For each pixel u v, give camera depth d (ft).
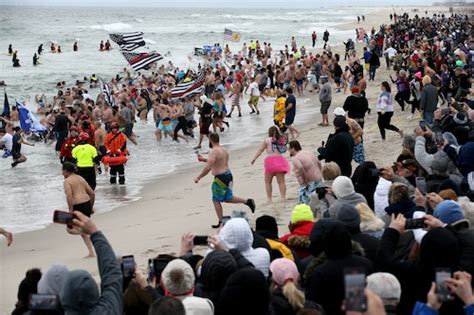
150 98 176.35
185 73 238.07
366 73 217.36
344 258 31.35
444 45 235.40
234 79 203.62
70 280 27.12
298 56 259.19
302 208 42.52
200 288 32.55
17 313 31.89
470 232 32.91
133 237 68.18
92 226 30.04
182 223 72.74
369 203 50.67
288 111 120.06
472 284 30.96
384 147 99.14
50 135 143.64
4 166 117.08
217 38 487.61
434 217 34.09
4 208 87.25
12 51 370.53
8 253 67.41
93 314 27.04
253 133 139.03
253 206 67.51
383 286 28.68
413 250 33.04
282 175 75.36
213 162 66.59
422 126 57.06
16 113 167.32
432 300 25.43
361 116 92.07
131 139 127.13
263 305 28.99
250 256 35.83
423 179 47.96
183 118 133.59
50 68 306.14
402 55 217.77
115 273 28.96
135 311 28.58
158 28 642.63
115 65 321.32
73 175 64.49
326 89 133.28
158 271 34.22
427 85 98.02
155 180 100.53
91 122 123.24
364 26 605.31
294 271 32.19
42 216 83.05
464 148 48.29
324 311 30.83
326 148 65.36
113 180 98.32
